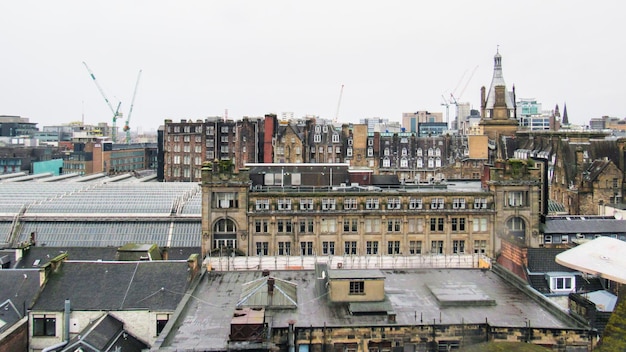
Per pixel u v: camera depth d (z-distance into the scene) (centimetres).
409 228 11388
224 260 8669
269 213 11175
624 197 14600
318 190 12025
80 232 12669
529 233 11331
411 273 7944
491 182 11312
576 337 5841
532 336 5866
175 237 12606
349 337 5897
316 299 6788
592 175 14762
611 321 3022
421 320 6166
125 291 7481
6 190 15100
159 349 5522
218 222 11206
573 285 7862
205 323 6228
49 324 7200
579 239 10219
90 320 7194
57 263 7812
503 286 7356
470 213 11325
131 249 9644
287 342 5819
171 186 16262
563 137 18862
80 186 15975
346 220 11338
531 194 11319
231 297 7050
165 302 7294
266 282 6825
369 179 12975
